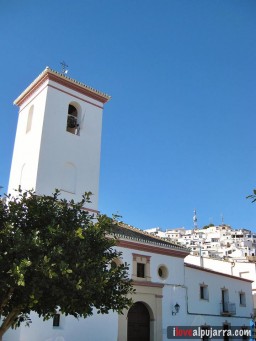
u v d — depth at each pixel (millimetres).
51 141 26125
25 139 27938
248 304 35156
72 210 14977
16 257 12250
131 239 26297
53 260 12367
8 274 12109
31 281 11969
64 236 13336
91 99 29688
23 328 20500
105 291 14219
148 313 26422
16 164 27984
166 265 28188
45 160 25406
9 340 20953
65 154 26594
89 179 27359
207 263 42875
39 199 15023
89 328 22969
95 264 13820
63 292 12352
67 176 26406
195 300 29484
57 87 27781
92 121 29109
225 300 32781
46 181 25016
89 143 28297
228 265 41781
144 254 27031
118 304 14539
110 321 23969
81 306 13336
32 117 28344
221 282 32781
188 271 29781
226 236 146500
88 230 14508
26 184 25781
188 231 168500
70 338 22062
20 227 13938
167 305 27203
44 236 13445
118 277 14797
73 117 28375
